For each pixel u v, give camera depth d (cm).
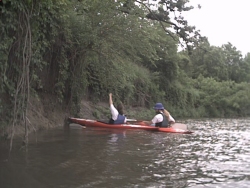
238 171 505
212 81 3784
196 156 622
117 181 432
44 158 554
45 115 1067
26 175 446
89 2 1110
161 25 1812
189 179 451
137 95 2291
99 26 1129
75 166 504
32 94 909
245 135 1048
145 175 466
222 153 666
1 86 698
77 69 1230
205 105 3441
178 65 3011
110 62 1270
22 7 670
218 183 435
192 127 1411
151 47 1247
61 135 864
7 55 696
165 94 2758
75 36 1151
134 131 1025
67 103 1231
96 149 660
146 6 1463
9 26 671
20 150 618
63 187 401
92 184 416
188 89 3228
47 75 1084
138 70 2261
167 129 1041
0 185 400
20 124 830
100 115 1572
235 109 3756
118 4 1120
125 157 586
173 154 634
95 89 1652
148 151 657
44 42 891
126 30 1138
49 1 753
